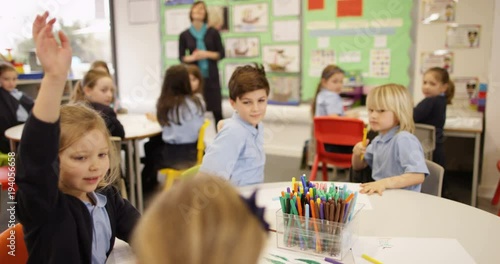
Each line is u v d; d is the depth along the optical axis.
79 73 4.61
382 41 3.87
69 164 0.95
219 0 4.52
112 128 2.54
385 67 3.90
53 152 0.83
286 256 1.01
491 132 3.13
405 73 3.83
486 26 3.45
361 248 1.05
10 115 3.35
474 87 3.58
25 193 0.84
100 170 0.99
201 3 4.09
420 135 2.73
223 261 0.36
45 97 0.80
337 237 1.00
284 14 4.24
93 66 3.71
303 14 4.16
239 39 4.52
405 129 1.70
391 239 1.09
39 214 0.87
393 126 1.72
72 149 0.94
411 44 3.76
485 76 3.52
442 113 2.82
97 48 5.14
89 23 5.02
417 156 1.57
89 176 0.97
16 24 4.46
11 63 4.11
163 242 0.36
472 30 3.50
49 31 0.80
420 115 2.83
